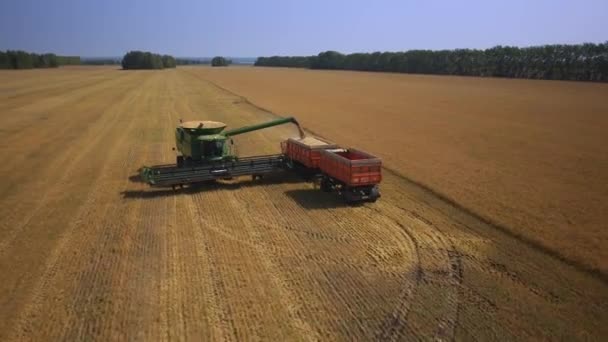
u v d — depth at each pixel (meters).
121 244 12.89
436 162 22.48
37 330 8.90
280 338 8.66
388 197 17.31
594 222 14.34
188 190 18.16
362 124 35.00
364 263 11.79
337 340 8.62
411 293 10.32
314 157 18.36
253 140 28.84
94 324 9.08
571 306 9.82
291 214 15.43
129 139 29.03
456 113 41.75
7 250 12.52
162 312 9.48
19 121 36.59
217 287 10.49
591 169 21.03
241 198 17.19
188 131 18.81
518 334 8.85
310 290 10.41
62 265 11.60
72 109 44.59
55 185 18.84
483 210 15.50
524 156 23.84
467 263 11.84
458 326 9.10
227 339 8.62
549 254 12.30
